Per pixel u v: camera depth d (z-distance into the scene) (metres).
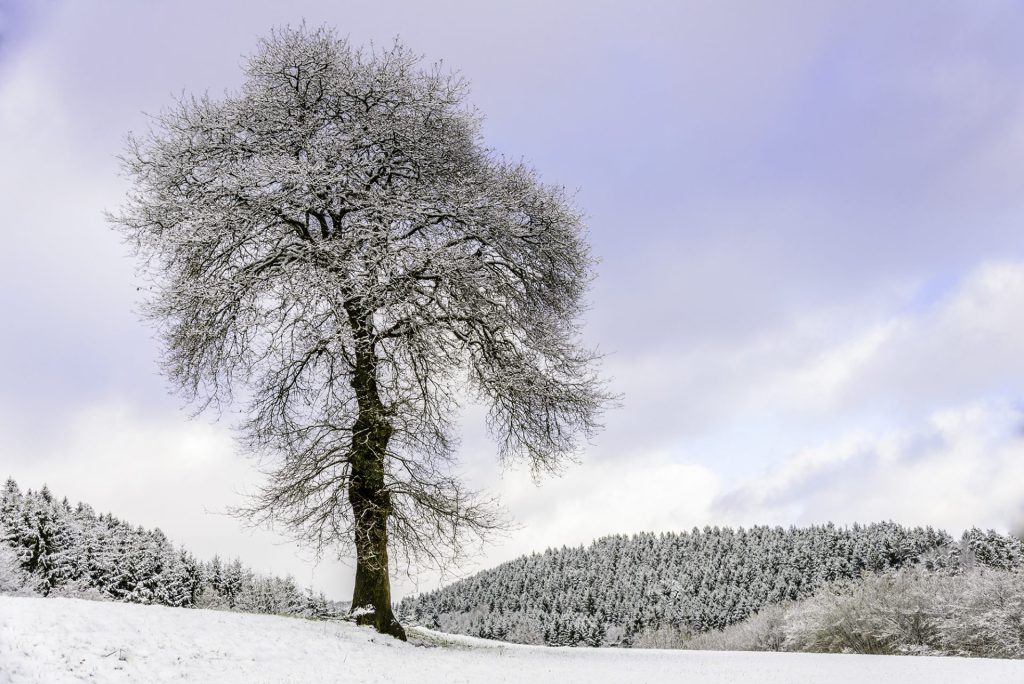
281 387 16.19
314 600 26.36
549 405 16.69
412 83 17.33
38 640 8.88
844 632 37.03
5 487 52.72
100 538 61.34
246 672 9.58
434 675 11.20
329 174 15.12
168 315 15.12
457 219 16.02
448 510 15.26
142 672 8.67
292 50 16.95
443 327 15.02
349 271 13.98
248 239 15.16
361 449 15.36
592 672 13.50
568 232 17.31
